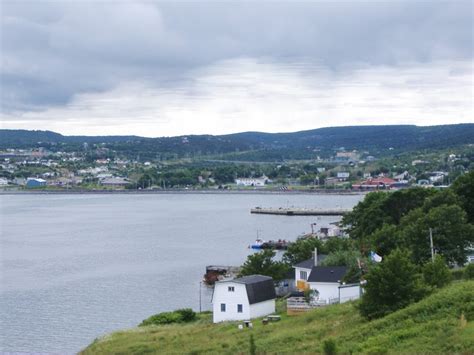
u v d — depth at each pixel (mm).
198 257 193750
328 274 95375
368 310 69875
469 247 112875
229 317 92500
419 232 102875
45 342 103875
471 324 58094
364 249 108938
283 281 114750
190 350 73625
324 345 58719
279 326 78938
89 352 84250
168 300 132500
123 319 118000
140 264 180625
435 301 65938
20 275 166500
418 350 54656
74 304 130750
